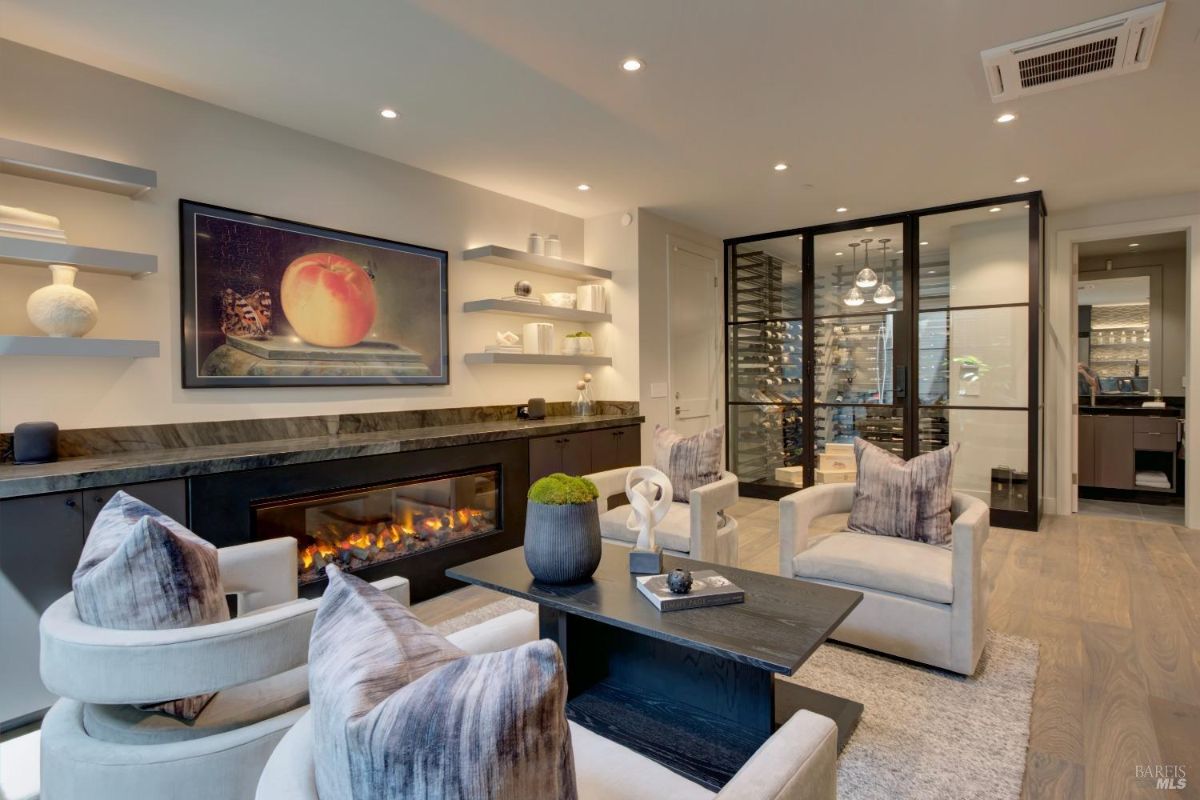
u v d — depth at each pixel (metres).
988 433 4.80
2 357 2.41
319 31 2.32
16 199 2.43
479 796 0.63
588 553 2.04
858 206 4.88
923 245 5.01
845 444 5.47
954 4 2.19
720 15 2.24
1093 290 6.52
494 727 0.64
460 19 2.25
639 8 2.20
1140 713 2.10
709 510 3.00
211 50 2.45
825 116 3.14
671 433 3.67
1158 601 3.16
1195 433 4.66
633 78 2.72
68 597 1.47
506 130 3.28
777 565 3.77
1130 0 2.17
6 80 2.39
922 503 2.71
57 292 2.37
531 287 4.43
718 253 5.99
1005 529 4.69
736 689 1.87
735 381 6.11
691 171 3.97
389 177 3.71
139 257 2.53
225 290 3.00
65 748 1.30
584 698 2.03
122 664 1.23
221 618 1.45
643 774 1.12
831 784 1.02
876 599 2.48
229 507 2.53
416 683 0.68
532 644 0.69
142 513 1.61
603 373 5.06
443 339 4.00
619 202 4.70
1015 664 2.46
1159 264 6.20
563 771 0.70
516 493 3.79
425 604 3.21
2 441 2.38
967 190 4.45
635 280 4.88
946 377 4.96
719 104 2.98
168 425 2.81
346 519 3.02
